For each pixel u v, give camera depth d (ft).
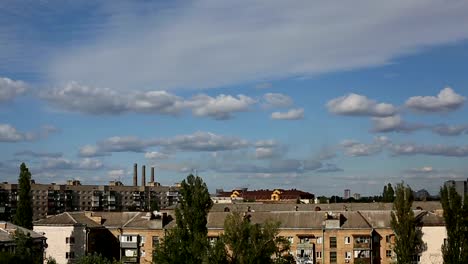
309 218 500.33
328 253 485.15
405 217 438.81
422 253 460.96
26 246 383.45
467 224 411.13
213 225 506.07
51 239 508.53
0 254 345.92
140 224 527.40
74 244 503.20
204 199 387.14
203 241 340.39
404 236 436.76
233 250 320.09
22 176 542.16
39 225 511.81
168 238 360.48
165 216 529.86
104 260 399.85
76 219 517.55
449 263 409.69
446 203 416.67
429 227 462.60
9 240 391.24
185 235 368.07
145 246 520.83
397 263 438.40
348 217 496.23
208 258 320.91
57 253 505.25
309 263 485.15
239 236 320.09
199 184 389.60
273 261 323.37
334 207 582.76
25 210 537.24
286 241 328.29
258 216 513.86
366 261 476.54
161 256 352.90
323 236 487.61
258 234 321.11
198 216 382.63
